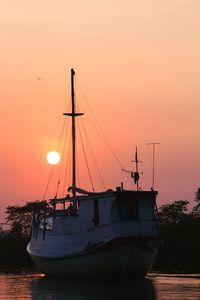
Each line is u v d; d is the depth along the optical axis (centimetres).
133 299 5891
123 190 7550
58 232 8250
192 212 17138
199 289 6556
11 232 17300
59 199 8419
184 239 13612
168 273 8594
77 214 7994
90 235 7719
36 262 8744
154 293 6253
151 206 7725
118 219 7494
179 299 5806
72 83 9738
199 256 13225
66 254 7894
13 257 15838
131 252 7506
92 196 7781
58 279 8031
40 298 6097
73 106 9688
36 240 8988
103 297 6081
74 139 9594
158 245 7744
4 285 7350
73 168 9425
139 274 7769
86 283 7406
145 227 7581
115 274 7606
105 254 7531
